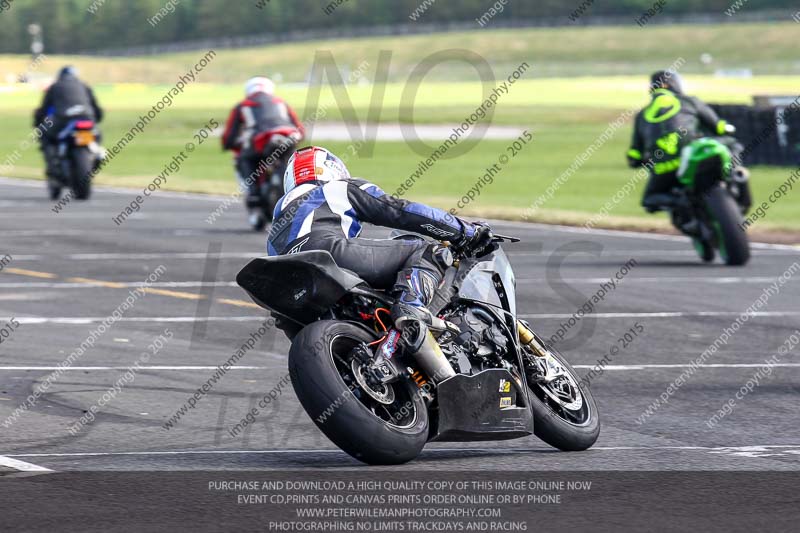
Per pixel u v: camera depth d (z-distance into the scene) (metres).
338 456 22.94
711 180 53.41
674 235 66.25
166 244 62.09
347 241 22.84
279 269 21.59
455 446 24.58
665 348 35.66
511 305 24.31
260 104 66.38
